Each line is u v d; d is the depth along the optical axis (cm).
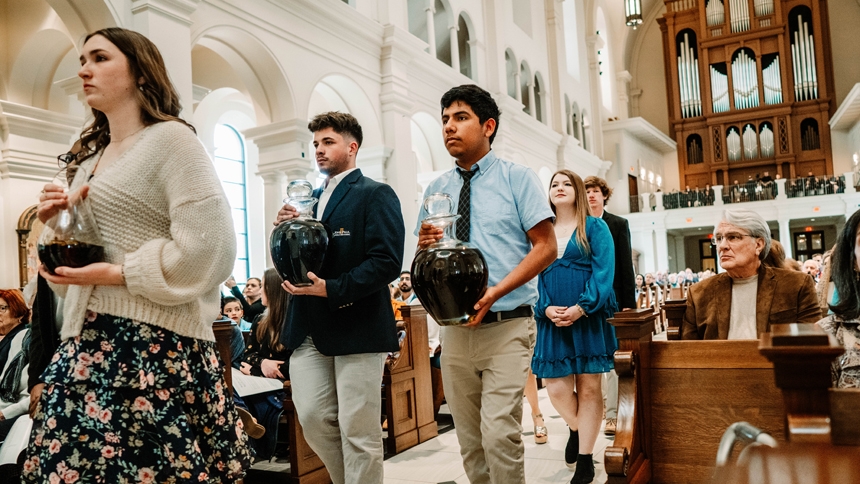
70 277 146
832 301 223
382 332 249
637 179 2508
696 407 209
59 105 874
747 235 274
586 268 338
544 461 394
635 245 2423
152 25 647
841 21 2622
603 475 351
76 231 147
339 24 960
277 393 413
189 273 154
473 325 201
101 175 158
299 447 377
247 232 1309
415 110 1172
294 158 866
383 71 1062
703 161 2773
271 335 400
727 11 2697
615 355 200
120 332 149
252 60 852
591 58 2309
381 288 247
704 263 2812
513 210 230
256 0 816
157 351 150
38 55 834
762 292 274
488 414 218
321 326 245
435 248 184
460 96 237
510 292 221
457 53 1315
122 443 144
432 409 498
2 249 787
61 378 146
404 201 1051
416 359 484
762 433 105
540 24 1828
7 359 368
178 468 148
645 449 204
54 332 165
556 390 350
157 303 152
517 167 236
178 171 159
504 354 221
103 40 163
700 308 292
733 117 2695
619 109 2700
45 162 831
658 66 2933
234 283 789
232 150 1296
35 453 146
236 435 164
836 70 2616
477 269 183
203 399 158
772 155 2636
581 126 2125
